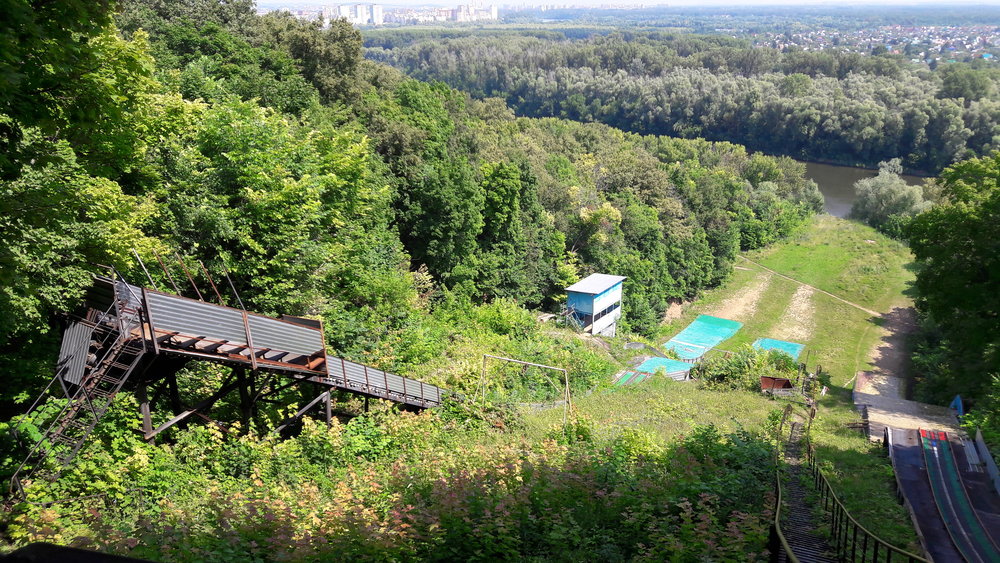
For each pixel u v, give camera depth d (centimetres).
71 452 1386
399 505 1080
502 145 7588
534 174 6134
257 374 1923
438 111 6431
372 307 3164
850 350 5559
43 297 1593
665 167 8425
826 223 8956
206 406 1755
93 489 1345
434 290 4297
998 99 11912
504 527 1007
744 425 2491
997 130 10906
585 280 5503
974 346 3300
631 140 11625
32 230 1425
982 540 1653
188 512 1140
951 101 11400
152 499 1356
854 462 2058
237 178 2438
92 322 1550
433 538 962
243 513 1059
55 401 1475
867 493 1714
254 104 2900
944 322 3497
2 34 933
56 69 1130
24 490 1218
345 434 1773
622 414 2581
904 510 1580
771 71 16612
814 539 1296
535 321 4188
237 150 2469
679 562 946
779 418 2491
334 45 5409
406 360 2855
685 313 6538
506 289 5181
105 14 1157
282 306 2544
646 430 2245
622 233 6475
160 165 2328
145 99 1903
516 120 10675
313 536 937
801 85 13750
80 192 1633
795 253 7988
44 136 1516
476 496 1120
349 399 2281
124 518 1255
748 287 7094
